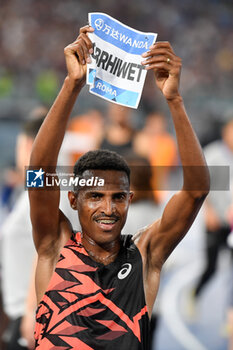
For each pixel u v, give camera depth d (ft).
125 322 13.00
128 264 13.64
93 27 13.43
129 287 13.35
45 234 13.88
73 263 13.53
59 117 13.06
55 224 13.88
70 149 23.43
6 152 89.35
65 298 13.16
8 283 22.06
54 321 13.01
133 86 13.62
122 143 39.22
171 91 13.02
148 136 63.31
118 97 13.62
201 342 37.60
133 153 22.50
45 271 13.75
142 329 13.08
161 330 39.70
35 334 13.39
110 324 12.94
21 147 24.16
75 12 126.52
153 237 14.12
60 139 13.26
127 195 13.56
